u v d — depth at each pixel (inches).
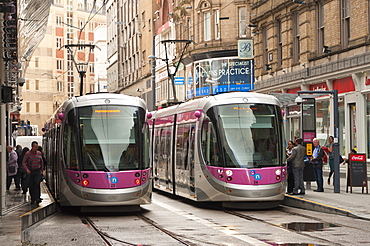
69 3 5452.8
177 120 1130.0
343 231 669.9
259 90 1936.5
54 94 5275.6
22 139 2310.5
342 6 1439.5
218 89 2501.2
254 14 1974.7
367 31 1316.4
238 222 777.6
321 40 1550.2
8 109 1466.5
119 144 900.0
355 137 1402.6
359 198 983.0
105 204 871.7
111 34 4690.0
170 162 1163.9
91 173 880.3
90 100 921.5
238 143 935.7
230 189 916.6
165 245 585.9
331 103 1502.2
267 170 923.4
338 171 1083.9
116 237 649.6
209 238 629.0
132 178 887.7
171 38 3002.0
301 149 1052.5
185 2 2704.2
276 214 874.1
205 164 959.0
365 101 1354.6
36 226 779.4
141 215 888.9
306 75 1592.0
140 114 928.9
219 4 2518.5
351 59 1368.1
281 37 1804.9
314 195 1035.9
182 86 2824.8
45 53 5216.5
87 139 897.5
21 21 936.9
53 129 1232.2
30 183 993.5
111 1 4667.8
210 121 957.2
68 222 820.0
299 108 1293.1
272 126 954.1
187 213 911.0
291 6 1695.4
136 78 3846.0
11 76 1304.1
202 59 2573.8
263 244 578.9
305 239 609.0
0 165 824.9
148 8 3518.7
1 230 661.9
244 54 1996.8
